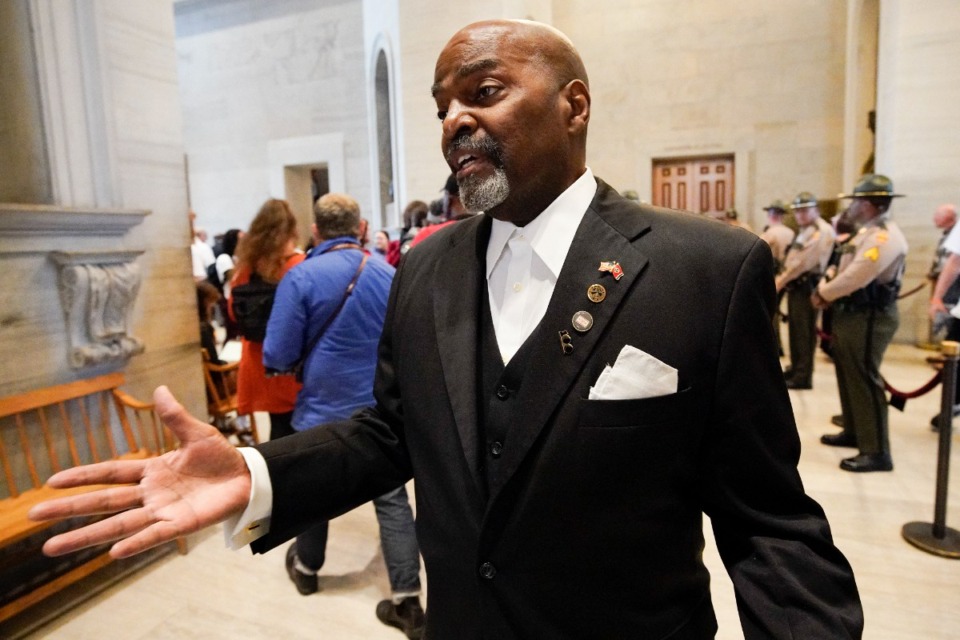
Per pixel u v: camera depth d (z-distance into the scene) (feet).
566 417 2.53
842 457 11.82
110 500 2.53
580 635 2.62
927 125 19.49
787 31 26.30
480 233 3.15
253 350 8.50
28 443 7.75
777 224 20.10
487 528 2.65
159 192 9.19
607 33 28.76
